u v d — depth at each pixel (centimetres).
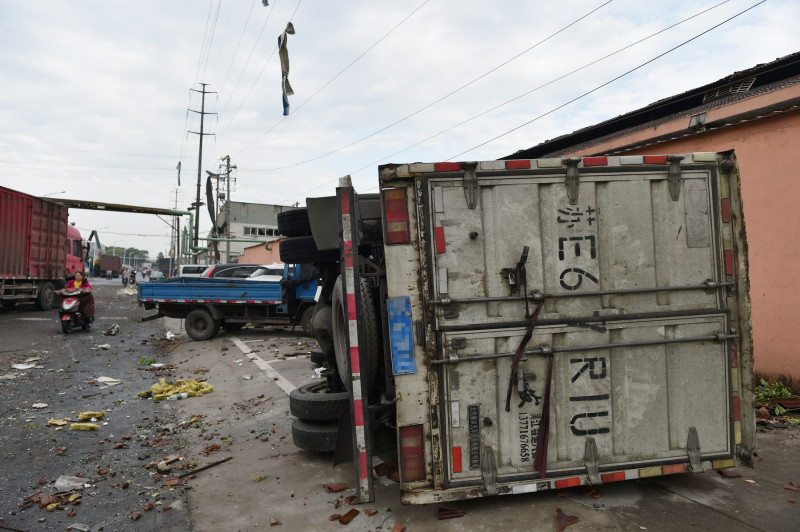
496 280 347
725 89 1010
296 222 541
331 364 521
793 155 618
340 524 354
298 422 484
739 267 375
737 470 418
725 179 377
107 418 628
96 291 3162
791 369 621
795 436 501
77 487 428
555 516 344
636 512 350
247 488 421
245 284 1197
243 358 984
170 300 1222
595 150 1131
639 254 362
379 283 404
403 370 338
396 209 343
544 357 350
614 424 360
